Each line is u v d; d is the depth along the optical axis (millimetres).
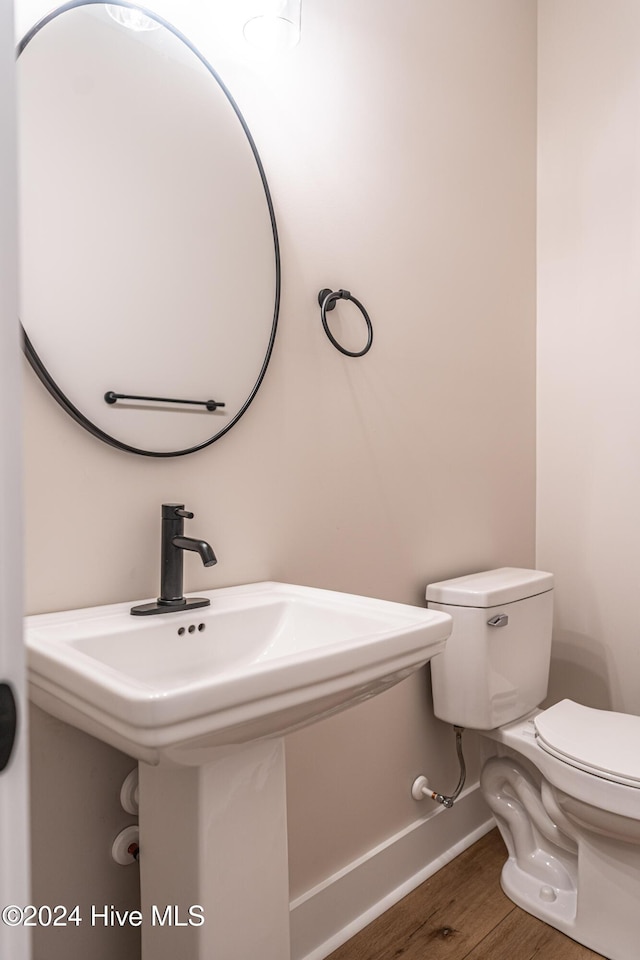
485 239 2129
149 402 1232
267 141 1463
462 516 2027
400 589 1798
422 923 1626
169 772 1033
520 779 1779
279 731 920
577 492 2289
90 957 1142
